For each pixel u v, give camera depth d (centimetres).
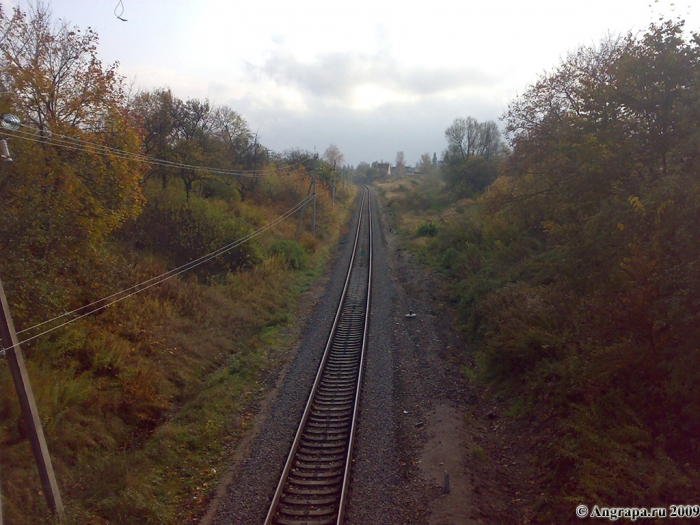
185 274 2153
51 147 1351
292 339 1709
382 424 1070
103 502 805
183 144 2953
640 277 829
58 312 1187
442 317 1869
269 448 986
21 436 896
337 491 831
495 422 1076
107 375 1202
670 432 770
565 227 1229
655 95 1048
